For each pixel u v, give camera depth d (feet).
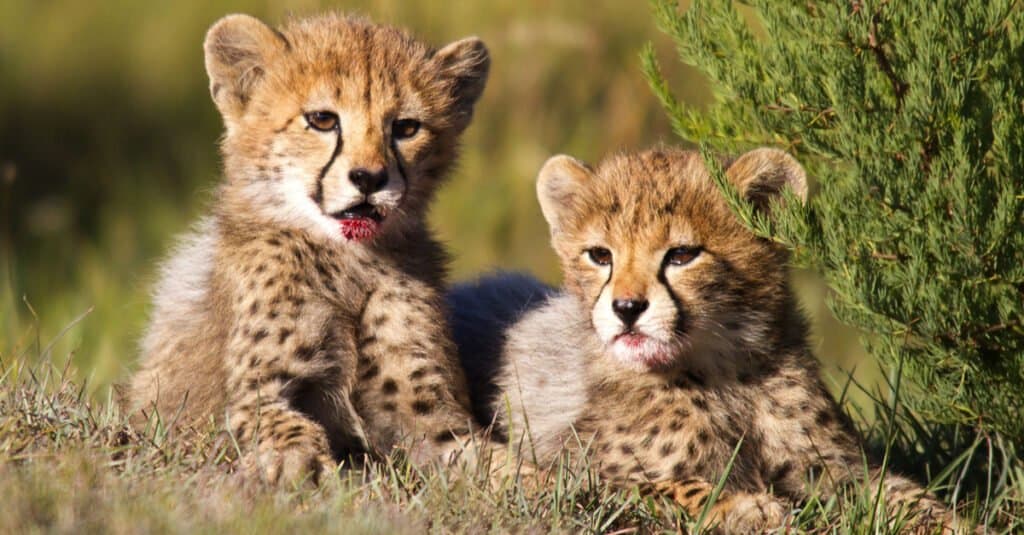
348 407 34.78
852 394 48.14
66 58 86.63
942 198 30.68
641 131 63.52
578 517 28.58
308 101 34.94
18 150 82.69
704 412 32.55
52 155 82.33
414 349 35.42
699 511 30.01
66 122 84.38
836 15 31.68
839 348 56.70
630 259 32.22
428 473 31.40
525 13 65.67
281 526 24.81
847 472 32.24
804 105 32.58
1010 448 33.22
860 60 31.71
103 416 31.35
